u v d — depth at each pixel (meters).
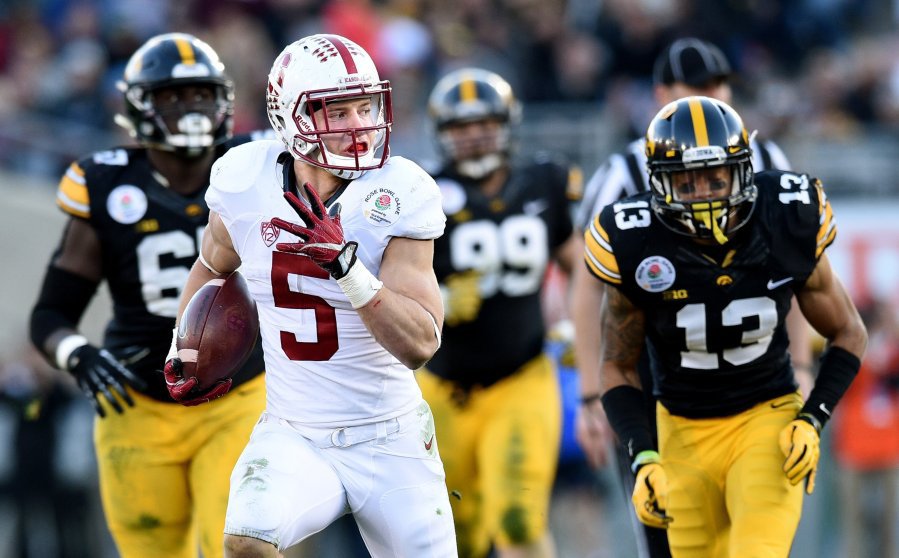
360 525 13.85
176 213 16.80
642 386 17.34
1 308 36.03
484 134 21.80
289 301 13.14
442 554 13.69
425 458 13.66
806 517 29.39
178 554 17.09
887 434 29.16
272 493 12.99
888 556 29.30
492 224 21.70
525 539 20.61
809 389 16.55
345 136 12.94
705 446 15.52
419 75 38.34
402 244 12.92
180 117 16.50
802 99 39.59
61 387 31.16
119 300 17.00
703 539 15.56
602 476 29.89
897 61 41.16
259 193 13.13
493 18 39.50
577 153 34.38
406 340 12.57
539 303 21.97
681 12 39.75
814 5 42.19
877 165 34.19
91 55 38.22
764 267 14.64
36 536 30.92
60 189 16.97
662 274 14.73
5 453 30.88
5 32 40.06
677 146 14.10
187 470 16.84
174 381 13.66
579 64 37.53
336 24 38.97
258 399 16.64
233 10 39.50
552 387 21.77
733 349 15.02
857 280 32.53
